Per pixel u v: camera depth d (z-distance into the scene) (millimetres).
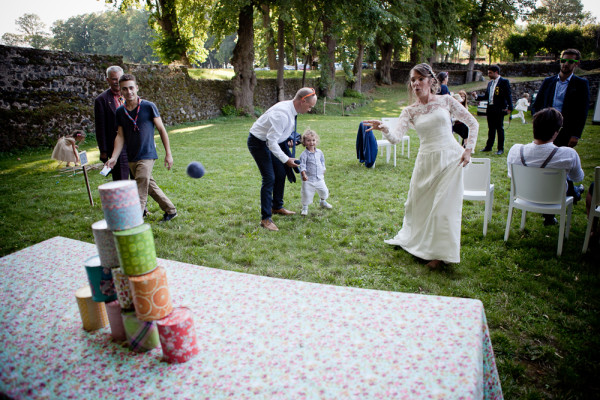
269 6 19969
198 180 6988
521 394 2076
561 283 3188
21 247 4141
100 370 1229
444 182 3357
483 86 32625
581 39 44500
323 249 4020
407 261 3686
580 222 4570
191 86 17406
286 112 4199
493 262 3629
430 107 3342
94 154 10266
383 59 37500
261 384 1138
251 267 3625
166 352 1235
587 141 10141
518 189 3900
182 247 4074
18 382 1184
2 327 1466
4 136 11039
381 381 1131
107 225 1261
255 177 7188
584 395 2055
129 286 1281
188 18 22281
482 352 1389
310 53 24297
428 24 29656
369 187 6363
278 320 1470
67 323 1489
